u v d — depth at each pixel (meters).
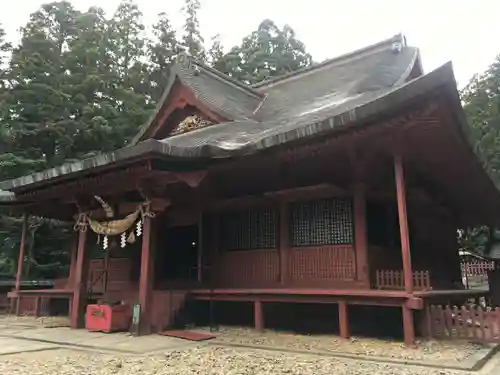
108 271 14.43
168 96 14.71
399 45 15.07
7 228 22.12
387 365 6.34
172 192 10.91
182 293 11.07
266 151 8.85
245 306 11.88
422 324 8.62
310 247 10.78
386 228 11.12
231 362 6.54
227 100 14.87
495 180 12.40
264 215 11.84
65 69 29.12
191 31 41.03
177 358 6.91
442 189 13.05
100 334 9.85
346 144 8.59
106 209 11.34
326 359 6.84
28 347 8.13
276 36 46.84
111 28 35.75
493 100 36.50
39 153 24.52
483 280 25.67
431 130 8.27
